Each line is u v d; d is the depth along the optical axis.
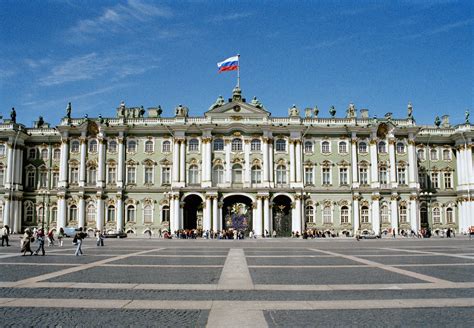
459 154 97.88
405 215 93.00
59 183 92.81
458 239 77.88
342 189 93.50
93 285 22.80
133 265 32.47
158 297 19.70
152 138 94.50
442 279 25.00
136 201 92.94
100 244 58.38
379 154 94.44
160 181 93.50
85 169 93.38
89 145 94.12
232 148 93.44
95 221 92.25
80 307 17.56
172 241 72.38
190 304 18.19
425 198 97.50
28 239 41.44
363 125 94.69
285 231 91.56
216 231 88.81
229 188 90.62
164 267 31.17
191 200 94.56
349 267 31.28
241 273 27.77
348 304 18.17
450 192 98.06
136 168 93.94
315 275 26.86
